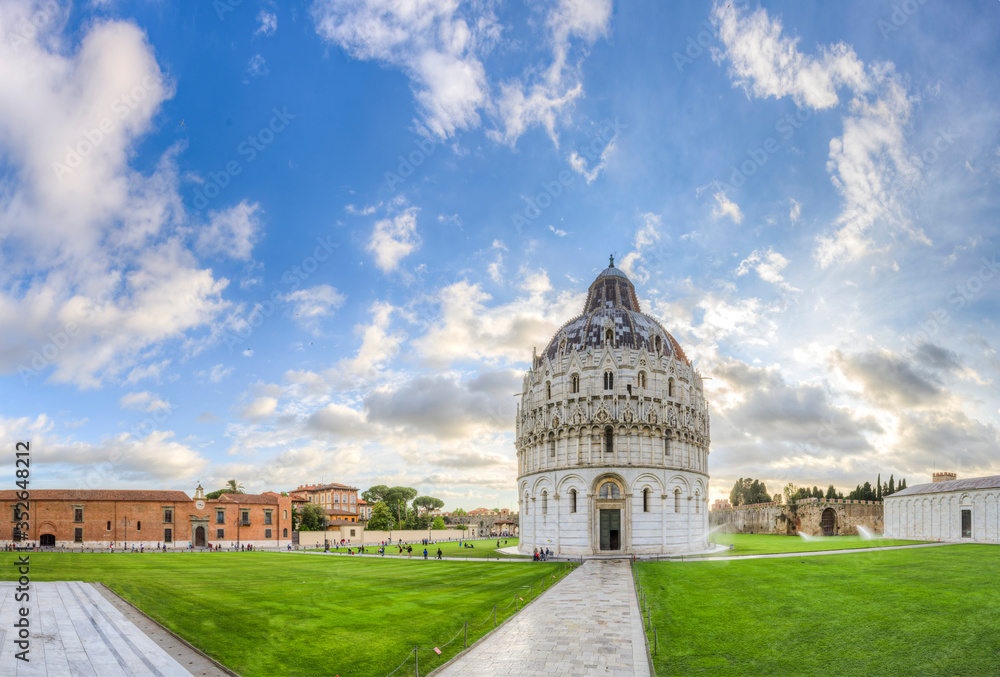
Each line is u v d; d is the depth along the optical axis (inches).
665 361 4101.9
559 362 4143.7
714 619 1678.2
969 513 4448.8
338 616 1715.1
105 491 5147.6
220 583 2325.3
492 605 1915.6
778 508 6412.4
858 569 2454.5
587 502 3811.5
